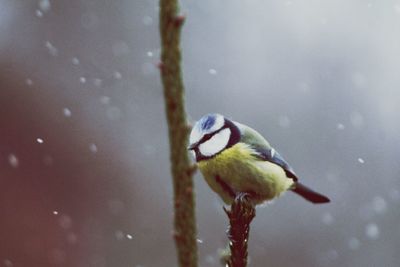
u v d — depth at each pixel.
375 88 14.73
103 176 12.27
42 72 13.33
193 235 2.42
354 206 13.44
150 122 13.62
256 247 12.59
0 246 10.27
